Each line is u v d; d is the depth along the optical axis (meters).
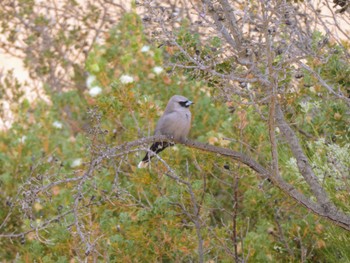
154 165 13.58
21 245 14.94
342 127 13.62
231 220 15.24
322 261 14.01
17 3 21.88
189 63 12.57
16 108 18.23
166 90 17.19
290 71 12.09
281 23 11.79
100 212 13.80
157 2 14.46
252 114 14.66
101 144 11.63
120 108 14.82
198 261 13.88
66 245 13.16
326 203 11.83
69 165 15.91
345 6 12.27
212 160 13.25
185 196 13.73
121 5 22.00
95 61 16.70
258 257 13.65
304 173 12.04
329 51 12.49
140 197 14.41
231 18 12.19
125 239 13.65
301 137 14.05
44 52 21.48
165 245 13.65
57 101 19.12
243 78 11.29
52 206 14.39
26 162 16.50
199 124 17.17
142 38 17.41
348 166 12.66
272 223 14.48
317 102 13.30
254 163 11.85
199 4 13.22
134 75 17.03
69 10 22.23
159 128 13.60
